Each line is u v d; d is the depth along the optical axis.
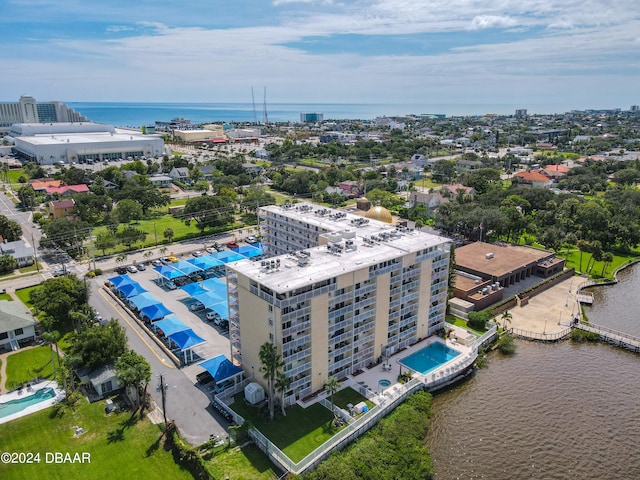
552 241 182.00
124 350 99.50
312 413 89.00
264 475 74.44
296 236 143.38
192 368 103.00
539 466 81.38
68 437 81.56
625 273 175.88
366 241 113.81
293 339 88.19
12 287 143.00
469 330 124.94
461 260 161.62
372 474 74.94
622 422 92.81
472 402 98.38
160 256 174.25
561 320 134.12
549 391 102.44
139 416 87.25
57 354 104.12
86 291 124.75
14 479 72.50
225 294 132.25
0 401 90.12
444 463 81.62
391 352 110.50
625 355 118.12
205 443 79.44
